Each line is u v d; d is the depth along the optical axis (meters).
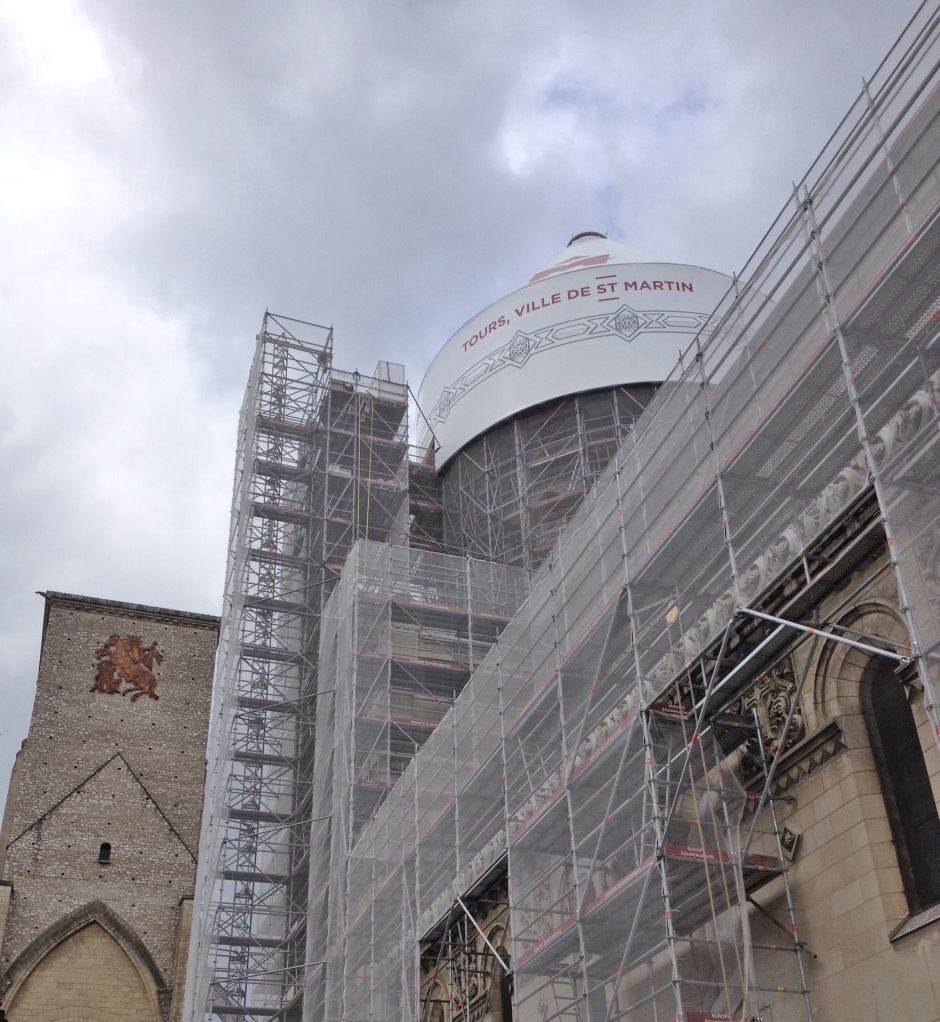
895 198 20.36
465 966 35.34
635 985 25.77
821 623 20.58
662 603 26.42
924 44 20.30
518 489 60.41
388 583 50.03
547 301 64.06
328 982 43.25
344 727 46.94
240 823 54.53
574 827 28.22
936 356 18.53
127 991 58.12
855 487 20.44
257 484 61.84
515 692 34.19
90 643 66.81
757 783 22.98
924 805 19.89
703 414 26.09
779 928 21.61
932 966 18.47
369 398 64.31
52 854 60.47
